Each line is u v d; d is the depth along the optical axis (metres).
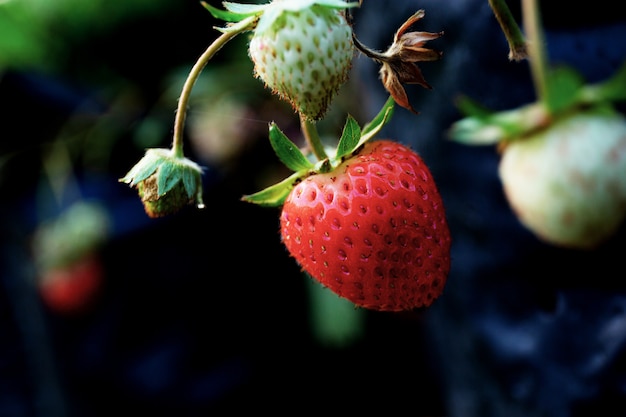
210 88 0.47
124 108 0.51
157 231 0.52
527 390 0.34
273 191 0.24
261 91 0.46
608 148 0.27
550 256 0.32
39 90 0.51
